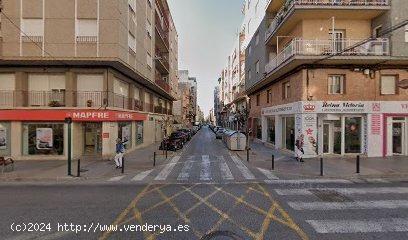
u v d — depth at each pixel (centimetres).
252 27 3206
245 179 1148
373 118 1719
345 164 1462
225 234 582
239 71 4675
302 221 657
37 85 1800
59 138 1739
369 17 1769
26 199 847
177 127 5562
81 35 1664
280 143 2242
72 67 1781
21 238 568
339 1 1731
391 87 1766
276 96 2316
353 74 1730
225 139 2828
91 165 1498
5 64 1725
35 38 1645
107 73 1795
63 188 998
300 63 1714
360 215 698
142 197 873
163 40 3350
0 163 1266
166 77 4069
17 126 1711
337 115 1739
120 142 1438
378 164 1446
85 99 1794
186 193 924
